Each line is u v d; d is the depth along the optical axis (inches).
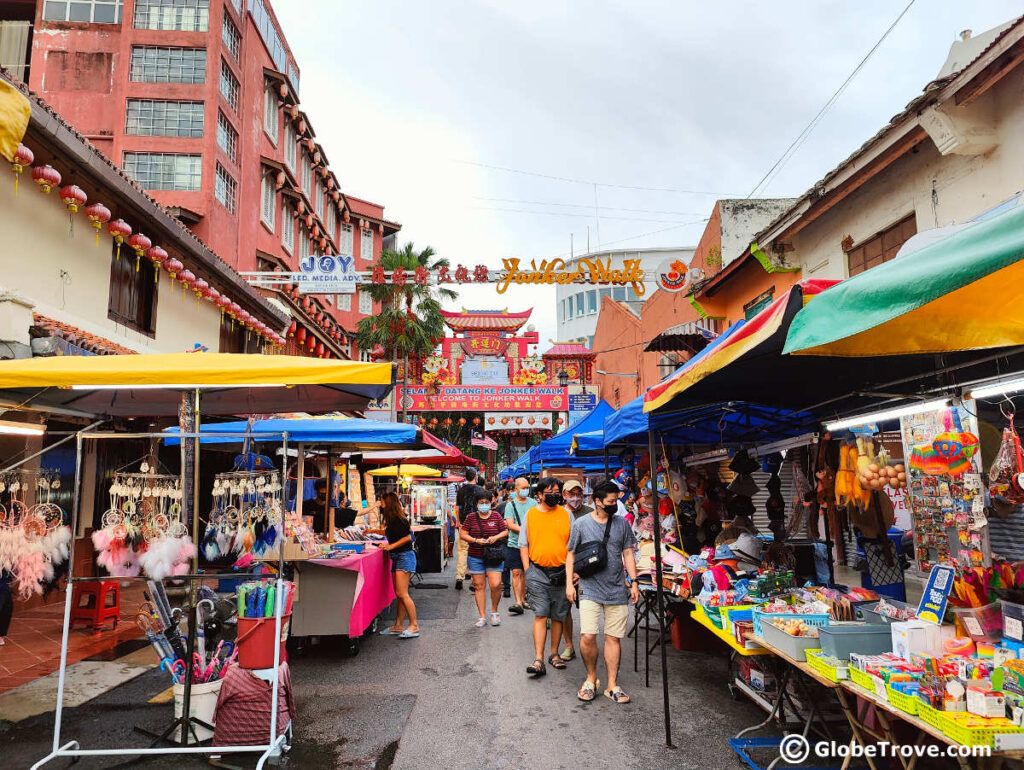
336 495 432.1
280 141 991.0
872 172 308.8
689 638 281.7
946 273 84.9
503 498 603.2
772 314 124.9
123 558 173.6
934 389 160.6
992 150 262.8
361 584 277.0
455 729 190.2
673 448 348.2
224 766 164.9
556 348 1680.6
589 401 1616.6
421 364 1641.2
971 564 139.7
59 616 333.1
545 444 469.7
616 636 215.9
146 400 246.7
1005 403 151.3
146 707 205.8
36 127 295.6
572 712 203.9
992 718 106.3
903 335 122.0
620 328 1128.8
